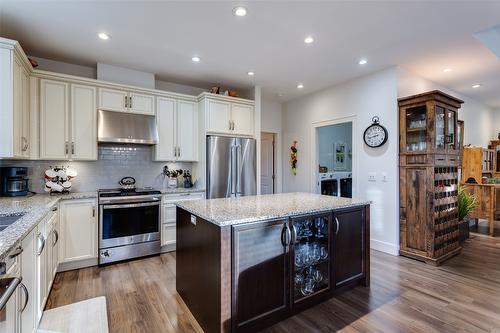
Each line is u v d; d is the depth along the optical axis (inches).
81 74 143.4
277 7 90.1
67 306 90.4
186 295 91.1
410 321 81.8
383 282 108.8
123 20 98.4
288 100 218.4
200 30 105.9
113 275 116.1
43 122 122.2
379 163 149.8
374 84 152.9
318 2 87.4
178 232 98.8
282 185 226.1
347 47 121.3
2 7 89.0
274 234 78.9
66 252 118.6
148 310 88.4
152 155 160.9
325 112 185.8
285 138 223.0
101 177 148.6
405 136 139.6
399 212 141.9
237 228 71.7
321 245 95.0
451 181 142.9
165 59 135.0
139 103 148.3
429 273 118.0
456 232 145.9
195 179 172.6
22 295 60.3
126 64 141.6
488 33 108.4
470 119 216.2
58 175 130.6
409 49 123.3
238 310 71.6
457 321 81.7
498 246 159.5
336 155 256.5
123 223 132.4
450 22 99.5
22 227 62.3
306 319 83.2
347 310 88.1
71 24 101.0
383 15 94.7
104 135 134.3
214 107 164.2
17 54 98.0
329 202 101.2
